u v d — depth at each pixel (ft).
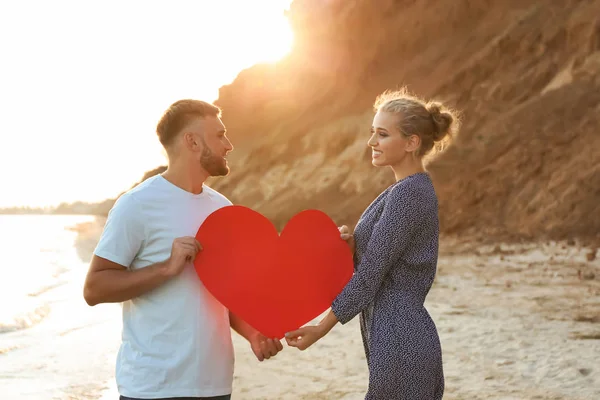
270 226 8.95
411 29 136.87
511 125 83.87
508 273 41.65
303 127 146.92
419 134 9.23
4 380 20.90
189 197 8.97
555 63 95.50
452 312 28.94
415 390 8.63
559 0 105.81
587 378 18.01
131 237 8.61
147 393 8.38
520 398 16.47
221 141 9.09
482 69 104.27
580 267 42.32
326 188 118.62
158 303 8.61
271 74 180.45
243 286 8.81
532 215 65.72
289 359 22.40
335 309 8.76
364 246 9.23
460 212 73.61
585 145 71.41
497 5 125.08
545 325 25.31
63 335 29.45
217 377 8.71
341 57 154.40
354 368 20.74
